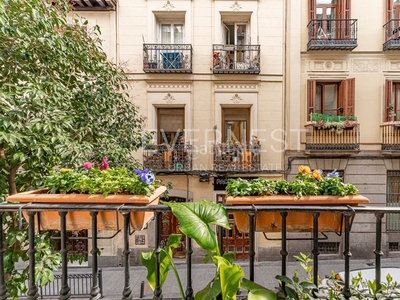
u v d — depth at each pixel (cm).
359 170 754
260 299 125
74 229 156
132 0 746
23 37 310
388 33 737
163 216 724
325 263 734
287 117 762
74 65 404
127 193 154
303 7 754
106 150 410
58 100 331
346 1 734
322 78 761
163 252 155
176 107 780
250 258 144
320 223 155
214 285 136
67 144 306
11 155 299
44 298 618
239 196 156
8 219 328
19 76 327
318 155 747
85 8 737
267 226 160
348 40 725
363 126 757
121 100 491
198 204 137
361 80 757
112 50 753
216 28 752
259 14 753
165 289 611
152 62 747
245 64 754
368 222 749
